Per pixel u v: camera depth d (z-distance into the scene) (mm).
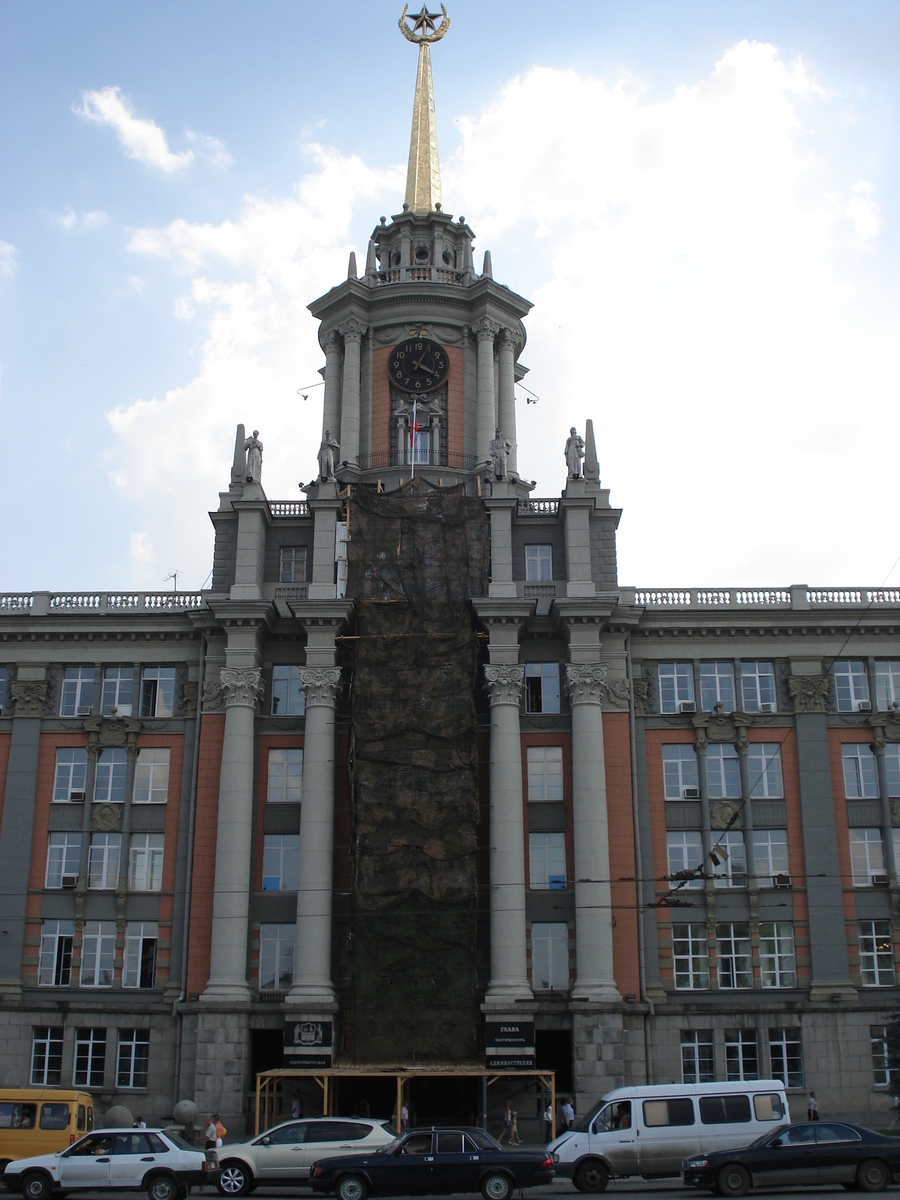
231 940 54719
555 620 59781
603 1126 37188
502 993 53250
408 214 77500
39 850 58656
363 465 70938
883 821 58438
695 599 61156
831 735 59562
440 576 60344
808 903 56969
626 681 59281
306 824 55844
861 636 60562
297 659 60219
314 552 60406
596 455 64438
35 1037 55875
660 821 58188
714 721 59438
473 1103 53500
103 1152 35719
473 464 70812
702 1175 33281
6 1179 35250
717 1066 54406
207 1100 52344
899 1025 51344
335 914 56188
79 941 57062
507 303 73500
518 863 55438
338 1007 53812
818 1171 33188
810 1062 54594
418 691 57406
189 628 60594
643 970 55250
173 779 59250
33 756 59906
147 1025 55500
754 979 56000
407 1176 33406
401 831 55281
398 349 72312
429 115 83312
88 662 61094
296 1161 35906
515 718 57688
